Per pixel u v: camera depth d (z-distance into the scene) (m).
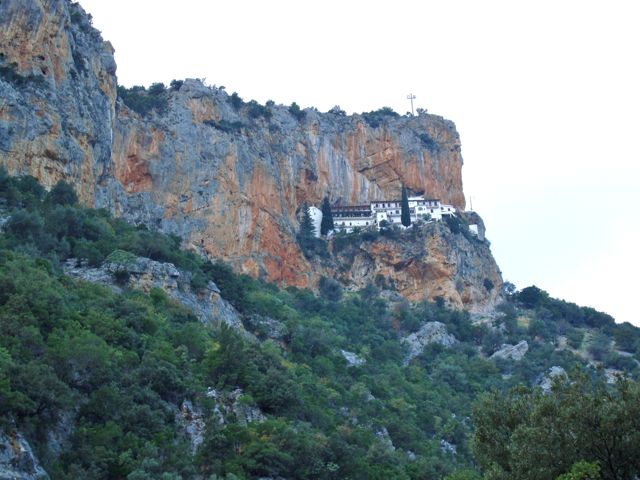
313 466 91.38
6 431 74.50
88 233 136.88
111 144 176.25
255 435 92.25
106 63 183.62
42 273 106.56
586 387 72.19
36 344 87.94
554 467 67.25
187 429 92.06
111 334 99.12
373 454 102.31
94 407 84.75
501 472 70.06
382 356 174.38
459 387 171.00
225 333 111.94
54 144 149.50
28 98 147.88
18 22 152.38
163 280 130.88
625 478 66.94
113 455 79.62
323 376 134.88
